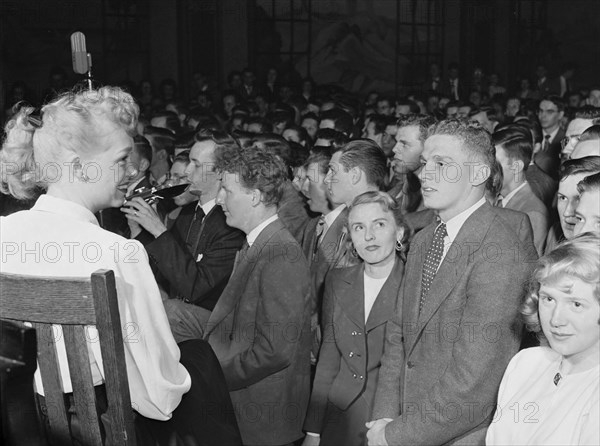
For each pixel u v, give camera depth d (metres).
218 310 3.34
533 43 19.50
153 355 1.94
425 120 4.41
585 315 1.89
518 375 2.10
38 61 15.29
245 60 17.50
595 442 1.85
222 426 2.21
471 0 18.89
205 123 7.67
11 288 1.75
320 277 3.90
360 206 3.11
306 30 18.52
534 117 8.89
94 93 2.05
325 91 14.77
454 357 2.60
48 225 1.98
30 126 2.06
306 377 3.35
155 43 16.66
